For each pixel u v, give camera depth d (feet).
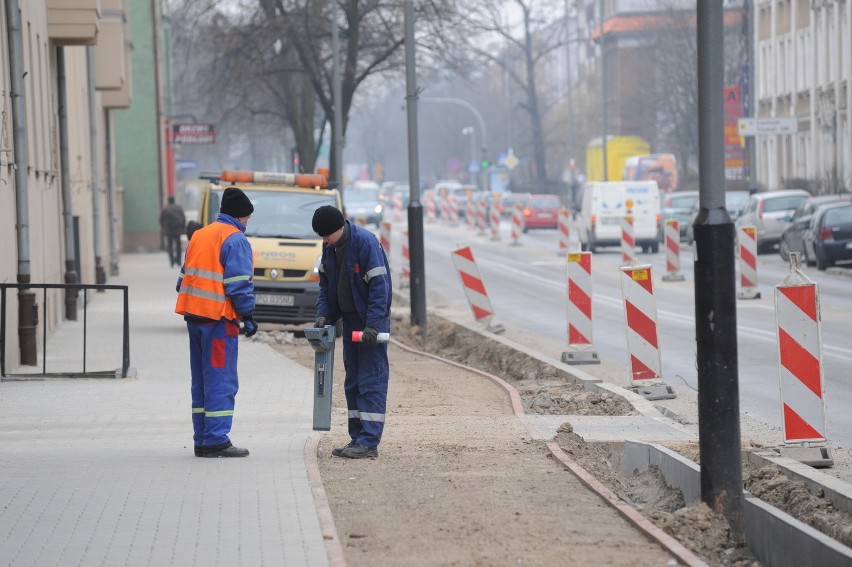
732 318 66.90
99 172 284.61
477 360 153.07
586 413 106.32
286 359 146.61
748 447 85.56
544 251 384.06
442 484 74.74
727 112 416.26
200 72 348.59
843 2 420.77
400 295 244.01
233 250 82.02
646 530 62.28
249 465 79.25
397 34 334.03
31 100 163.12
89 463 80.07
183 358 144.15
